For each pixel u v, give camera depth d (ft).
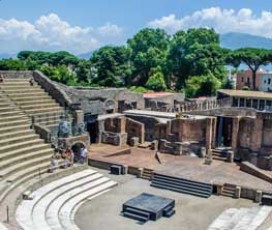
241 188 105.09
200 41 310.65
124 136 156.66
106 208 93.86
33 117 124.67
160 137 153.69
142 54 321.93
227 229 82.74
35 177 101.40
